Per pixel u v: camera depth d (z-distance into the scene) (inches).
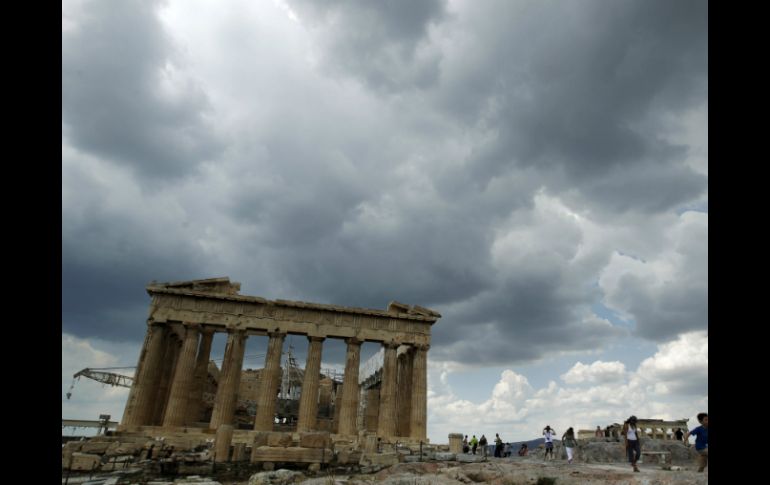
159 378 2347.4
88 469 1229.1
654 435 2004.2
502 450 1813.5
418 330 2492.6
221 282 2373.3
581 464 1131.9
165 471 1121.4
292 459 1225.4
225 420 2137.1
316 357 2320.4
